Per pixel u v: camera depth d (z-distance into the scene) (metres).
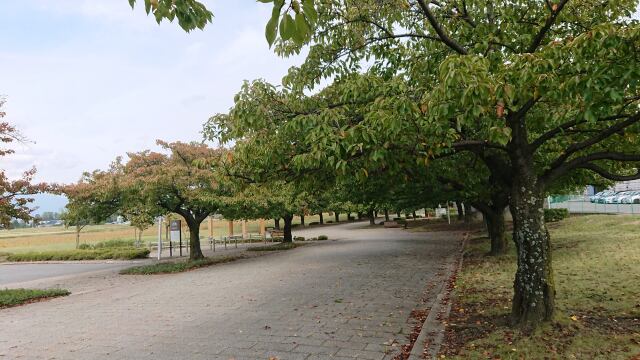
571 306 6.55
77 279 16.33
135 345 6.64
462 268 12.05
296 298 9.43
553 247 13.71
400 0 6.54
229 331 7.07
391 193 15.37
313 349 5.89
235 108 5.89
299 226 51.78
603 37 4.00
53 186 13.45
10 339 7.56
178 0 3.15
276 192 19.72
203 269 16.50
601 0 6.50
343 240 26.89
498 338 5.41
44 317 9.40
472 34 6.64
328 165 5.62
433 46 7.33
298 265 15.45
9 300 11.20
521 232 5.72
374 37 7.25
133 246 31.25
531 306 5.59
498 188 12.01
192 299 10.26
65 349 6.68
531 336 5.27
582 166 6.04
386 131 4.99
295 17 2.30
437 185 13.54
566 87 4.18
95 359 6.08
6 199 12.30
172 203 17.48
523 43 6.44
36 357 6.37
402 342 6.02
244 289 11.14
